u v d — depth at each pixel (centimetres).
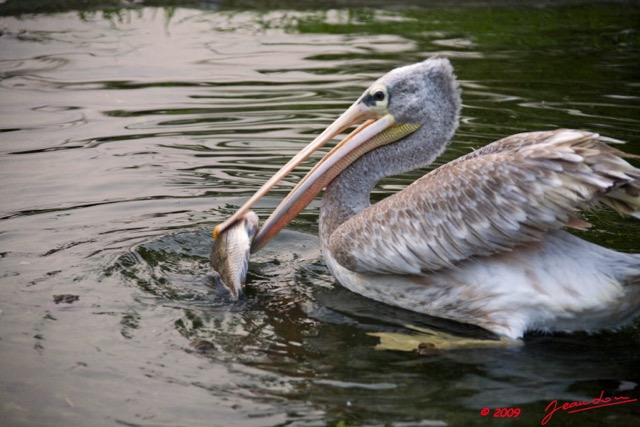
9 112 1343
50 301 811
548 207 768
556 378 712
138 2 1958
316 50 1666
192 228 995
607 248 868
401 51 1648
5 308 793
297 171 1160
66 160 1173
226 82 1497
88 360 711
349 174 921
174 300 830
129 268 890
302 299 855
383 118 916
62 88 1455
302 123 1306
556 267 784
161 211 1036
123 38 1731
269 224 918
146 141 1248
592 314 780
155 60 1609
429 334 795
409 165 925
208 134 1277
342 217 907
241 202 1070
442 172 838
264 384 685
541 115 1309
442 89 909
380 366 723
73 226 981
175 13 1900
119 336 753
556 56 1630
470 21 1855
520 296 788
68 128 1289
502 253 807
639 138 1200
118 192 1082
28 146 1217
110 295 830
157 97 1423
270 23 1847
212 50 1670
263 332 777
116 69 1557
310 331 787
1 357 711
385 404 661
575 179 753
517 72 1534
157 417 635
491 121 1288
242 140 1253
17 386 670
